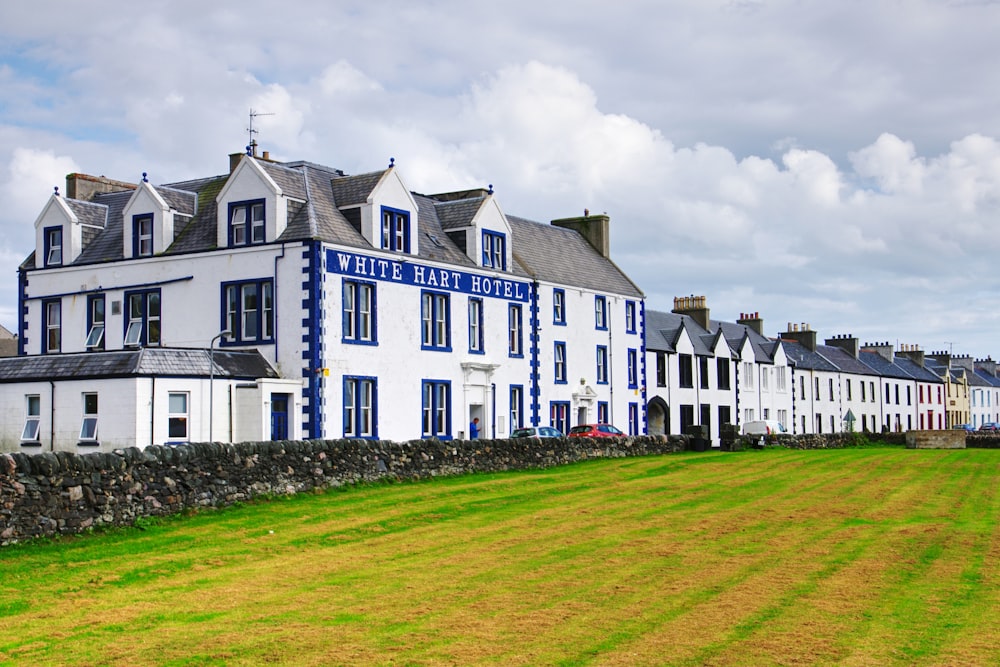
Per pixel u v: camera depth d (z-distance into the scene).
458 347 44.03
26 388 34.56
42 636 13.66
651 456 43.53
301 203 39.41
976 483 32.41
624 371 56.50
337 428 37.84
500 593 16.08
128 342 41.34
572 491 29.56
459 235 45.91
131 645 13.18
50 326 43.59
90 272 42.53
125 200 45.62
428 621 14.34
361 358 39.06
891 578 17.08
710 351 68.56
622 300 56.88
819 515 24.91
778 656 12.59
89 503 20.78
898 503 27.25
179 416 33.91
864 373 91.06
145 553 19.33
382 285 40.31
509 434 46.75
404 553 19.73
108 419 33.06
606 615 14.59
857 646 13.02
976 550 19.67
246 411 35.75
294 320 37.62
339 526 22.59
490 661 12.41
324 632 13.77
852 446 59.94
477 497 27.56
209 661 12.49
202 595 16.08
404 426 40.94
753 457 42.81
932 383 105.06
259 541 20.80
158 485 22.56
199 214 42.16
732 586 16.47
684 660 12.44
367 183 41.03
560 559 18.98
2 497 19.11
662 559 18.91
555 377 50.78
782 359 77.94
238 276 38.97
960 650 12.84
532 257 51.25
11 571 17.55
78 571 17.70
